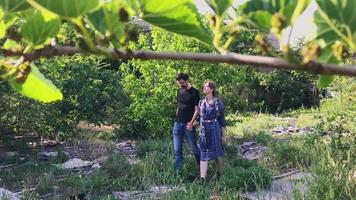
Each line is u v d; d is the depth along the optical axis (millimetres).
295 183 7184
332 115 10156
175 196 7508
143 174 8875
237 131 15312
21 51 953
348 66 792
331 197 6566
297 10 813
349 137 9406
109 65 13492
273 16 798
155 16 863
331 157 8070
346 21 819
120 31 892
